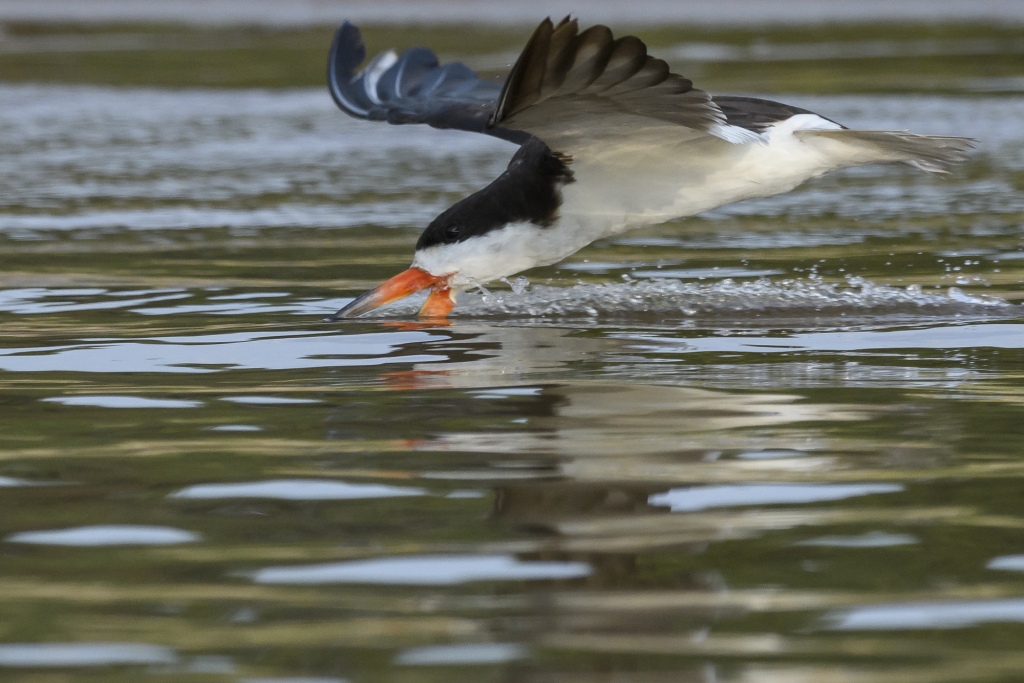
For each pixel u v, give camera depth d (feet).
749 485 21.67
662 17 139.95
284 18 139.74
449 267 35.96
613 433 24.85
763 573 17.89
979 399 27.20
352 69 44.39
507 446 24.03
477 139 78.38
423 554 18.74
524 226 35.32
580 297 38.78
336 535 19.57
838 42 119.03
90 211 55.26
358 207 56.49
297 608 16.92
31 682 14.96
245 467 23.02
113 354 32.14
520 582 17.65
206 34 129.49
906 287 39.99
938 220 52.54
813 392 27.91
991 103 82.17
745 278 41.65
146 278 42.19
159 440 24.77
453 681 14.84
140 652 15.70
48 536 19.67
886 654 15.44
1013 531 19.39
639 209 34.42
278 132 79.36
